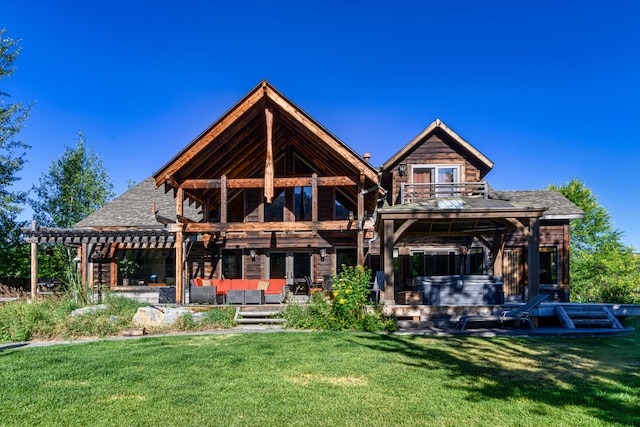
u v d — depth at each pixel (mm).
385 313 12867
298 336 11031
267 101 15516
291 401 5887
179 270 15258
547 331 11414
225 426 5039
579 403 5727
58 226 41000
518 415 5309
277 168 20297
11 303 13234
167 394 6230
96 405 5801
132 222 20547
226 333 11742
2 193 31000
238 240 20219
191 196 17484
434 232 17250
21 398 6117
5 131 30172
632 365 7863
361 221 15680
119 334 11852
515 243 19609
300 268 20109
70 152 41812
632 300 19266
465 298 13508
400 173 19719
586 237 44469
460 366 7777
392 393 6215
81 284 14797
